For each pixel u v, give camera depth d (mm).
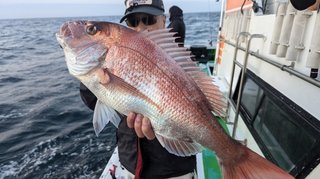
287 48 1100
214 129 676
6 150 3021
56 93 5207
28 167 2668
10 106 4457
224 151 690
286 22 1088
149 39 654
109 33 647
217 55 2932
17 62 8992
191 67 668
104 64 646
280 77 1229
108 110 716
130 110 658
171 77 649
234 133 1479
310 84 962
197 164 1418
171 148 666
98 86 658
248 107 1688
